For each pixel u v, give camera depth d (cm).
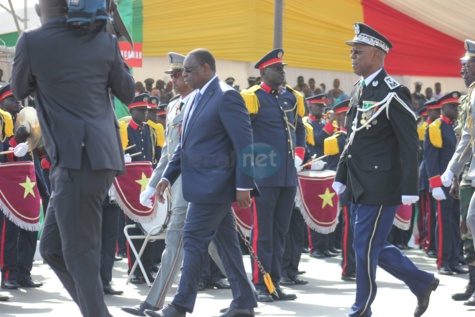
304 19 2395
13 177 1089
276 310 1010
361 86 877
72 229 670
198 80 850
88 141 665
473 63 1080
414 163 843
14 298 1070
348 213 1256
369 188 855
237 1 2228
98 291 680
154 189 1009
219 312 990
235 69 2277
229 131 825
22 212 1092
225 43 2231
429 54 2675
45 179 1268
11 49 1772
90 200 671
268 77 1092
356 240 866
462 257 1455
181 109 1012
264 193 1057
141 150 1252
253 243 1065
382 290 1170
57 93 666
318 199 1238
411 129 845
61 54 664
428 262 1505
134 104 1248
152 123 1338
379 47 866
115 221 1130
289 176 1082
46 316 952
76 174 665
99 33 682
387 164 855
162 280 934
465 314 991
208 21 2212
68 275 710
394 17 2600
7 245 1134
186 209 945
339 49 2475
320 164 1290
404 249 1708
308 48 2414
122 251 1482
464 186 1082
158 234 1160
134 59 1969
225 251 859
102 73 678
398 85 855
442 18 2597
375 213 857
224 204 831
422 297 886
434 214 1552
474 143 1008
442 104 1333
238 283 859
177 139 997
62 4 675
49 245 700
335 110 1479
